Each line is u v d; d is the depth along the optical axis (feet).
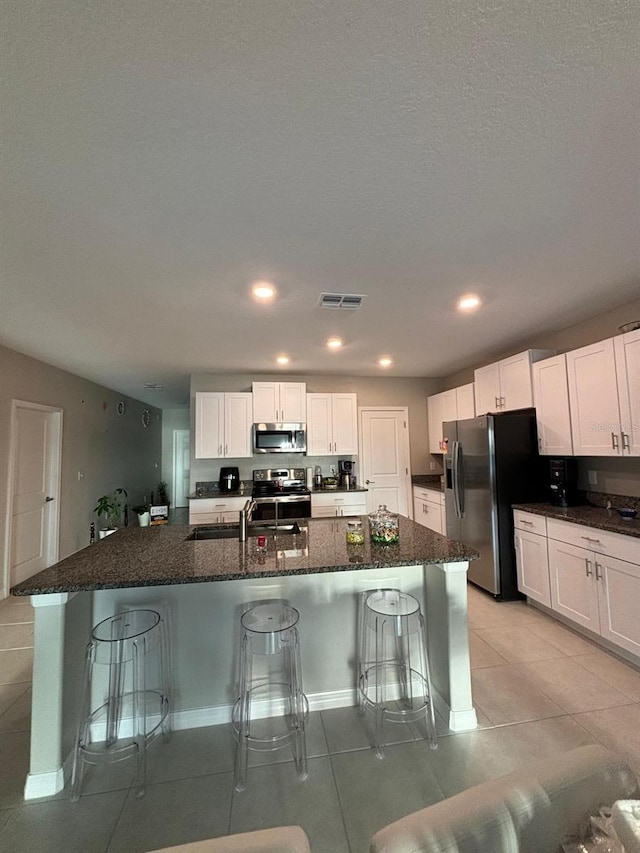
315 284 7.61
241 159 4.29
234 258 6.53
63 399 15.19
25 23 2.88
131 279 7.23
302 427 15.64
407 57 3.19
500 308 9.14
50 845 4.35
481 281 7.63
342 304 8.66
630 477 9.34
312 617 6.78
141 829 4.52
